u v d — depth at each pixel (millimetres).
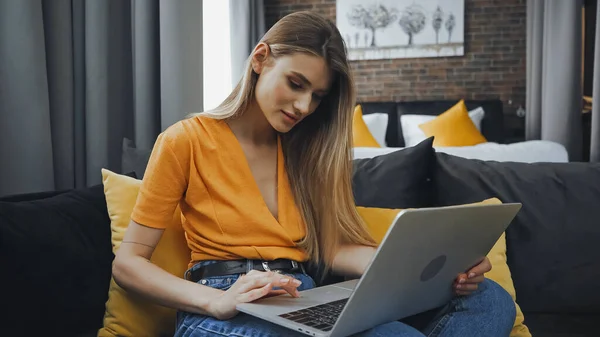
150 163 1333
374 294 986
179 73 2277
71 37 2041
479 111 6238
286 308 1095
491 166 1895
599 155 3232
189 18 2318
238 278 1277
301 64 1305
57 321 1379
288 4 6875
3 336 1281
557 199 1799
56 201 1520
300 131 1527
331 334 955
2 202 1397
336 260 1517
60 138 2002
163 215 1312
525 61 6578
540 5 5281
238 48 5188
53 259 1381
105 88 2102
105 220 1581
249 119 1433
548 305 1753
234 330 1110
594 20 4781
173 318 1438
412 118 6164
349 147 1515
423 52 6668
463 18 6566
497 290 1312
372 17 6711
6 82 1796
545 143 3838
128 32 2312
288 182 1496
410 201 1823
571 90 4223
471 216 1089
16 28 1792
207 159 1355
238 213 1337
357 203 1811
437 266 1118
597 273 1733
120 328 1401
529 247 1762
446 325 1226
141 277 1226
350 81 1431
